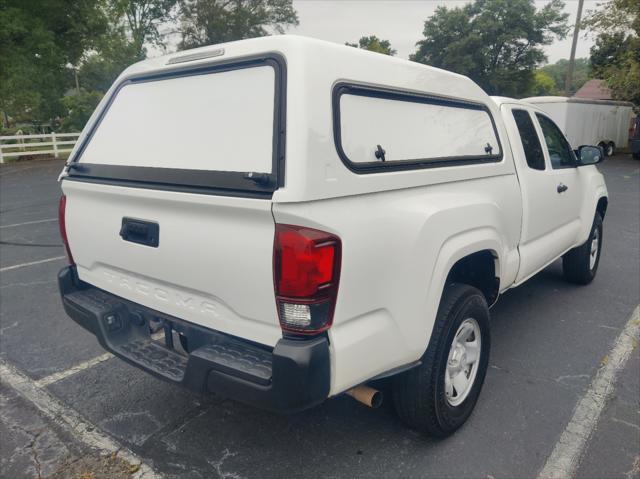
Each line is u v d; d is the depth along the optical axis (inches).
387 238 90.4
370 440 113.9
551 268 241.1
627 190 500.4
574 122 768.9
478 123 129.0
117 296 113.1
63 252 272.1
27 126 1397.6
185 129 97.0
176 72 101.4
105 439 115.9
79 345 163.0
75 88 1584.6
